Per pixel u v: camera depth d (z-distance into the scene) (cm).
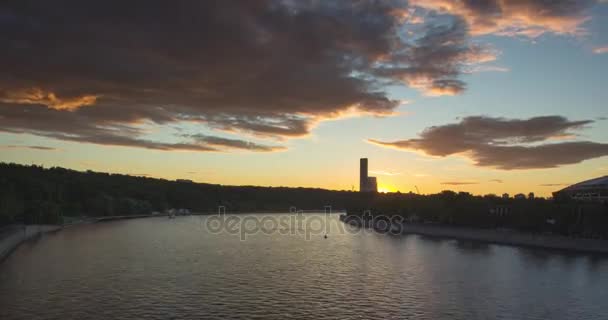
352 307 7169
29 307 6919
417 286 8831
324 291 8262
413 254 14000
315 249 14988
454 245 17162
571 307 7375
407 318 6625
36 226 19000
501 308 7250
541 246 16425
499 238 18300
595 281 9588
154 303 7231
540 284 9206
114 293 7869
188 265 11075
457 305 7388
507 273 10512
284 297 7756
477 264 11938
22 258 11975
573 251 15200
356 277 9744
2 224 18500
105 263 11225
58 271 9981
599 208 16288
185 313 6700
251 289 8344
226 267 10838
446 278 9762
